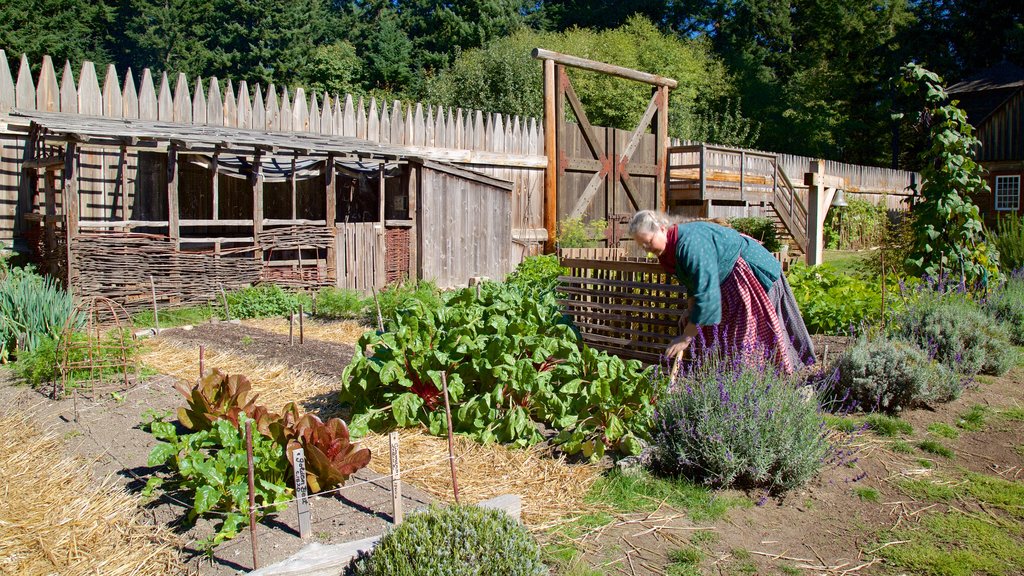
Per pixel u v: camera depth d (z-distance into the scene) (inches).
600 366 189.8
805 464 166.4
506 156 578.6
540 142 610.5
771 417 168.1
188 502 145.6
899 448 196.4
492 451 179.5
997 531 150.7
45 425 192.7
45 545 129.5
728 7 1670.8
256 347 285.4
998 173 1046.4
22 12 998.4
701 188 674.8
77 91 401.7
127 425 191.9
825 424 186.9
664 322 223.5
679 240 188.5
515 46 1166.3
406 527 118.8
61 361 234.8
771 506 160.9
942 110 328.2
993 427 215.8
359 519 139.9
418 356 197.2
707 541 143.4
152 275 369.1
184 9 1299.2
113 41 1282.0
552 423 191.8
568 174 635.5
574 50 1165.7
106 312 349.7
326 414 206.1
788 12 1647.4
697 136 1200.8
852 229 948.6
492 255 544.4
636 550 138.7
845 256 830.5
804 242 772.6
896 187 1086.4
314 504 146.9
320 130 500.1
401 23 1513.3
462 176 515.5
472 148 561.6
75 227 343.6
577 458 177.3
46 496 148.5
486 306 223.1
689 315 200.7
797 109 1525.6
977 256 341.1
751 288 201.2
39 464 164.9
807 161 914.1
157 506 144.4
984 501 164.9
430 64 1407.5
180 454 151.8
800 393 181.9
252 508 122.3
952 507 161.6
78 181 412.5
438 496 154.3
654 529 147.2
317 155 435.5
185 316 365.1
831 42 1605.6
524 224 603.5
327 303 373.1
